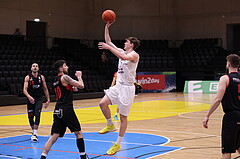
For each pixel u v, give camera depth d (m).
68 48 22.27
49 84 17.66
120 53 4.79
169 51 25.08
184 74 23.86
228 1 24.98
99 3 25.98
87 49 23.52
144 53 24.31
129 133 7.81
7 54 18.64
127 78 5.12
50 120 10.36
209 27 25.59
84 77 19.97
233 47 25.58
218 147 6.16
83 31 25.52
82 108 13.86
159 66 23.86
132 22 26.16
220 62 22.91
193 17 26.05
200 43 24.72
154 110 12.82
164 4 26.34
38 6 22.84
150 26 26.28
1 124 9.57
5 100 15.35
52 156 5.66
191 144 6.46
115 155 5.60
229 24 25.30
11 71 17.12
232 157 5.36
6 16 21.30
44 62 19.30
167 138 7.12
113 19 5.30
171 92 23.55
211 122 9.48
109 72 22.00
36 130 7.03
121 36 26.09
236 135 4.10
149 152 5.79
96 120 10.22
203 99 17.58
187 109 13.05
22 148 6.31
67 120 4.98
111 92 5.16
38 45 22.45
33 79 7.25
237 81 4.15
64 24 24.31
